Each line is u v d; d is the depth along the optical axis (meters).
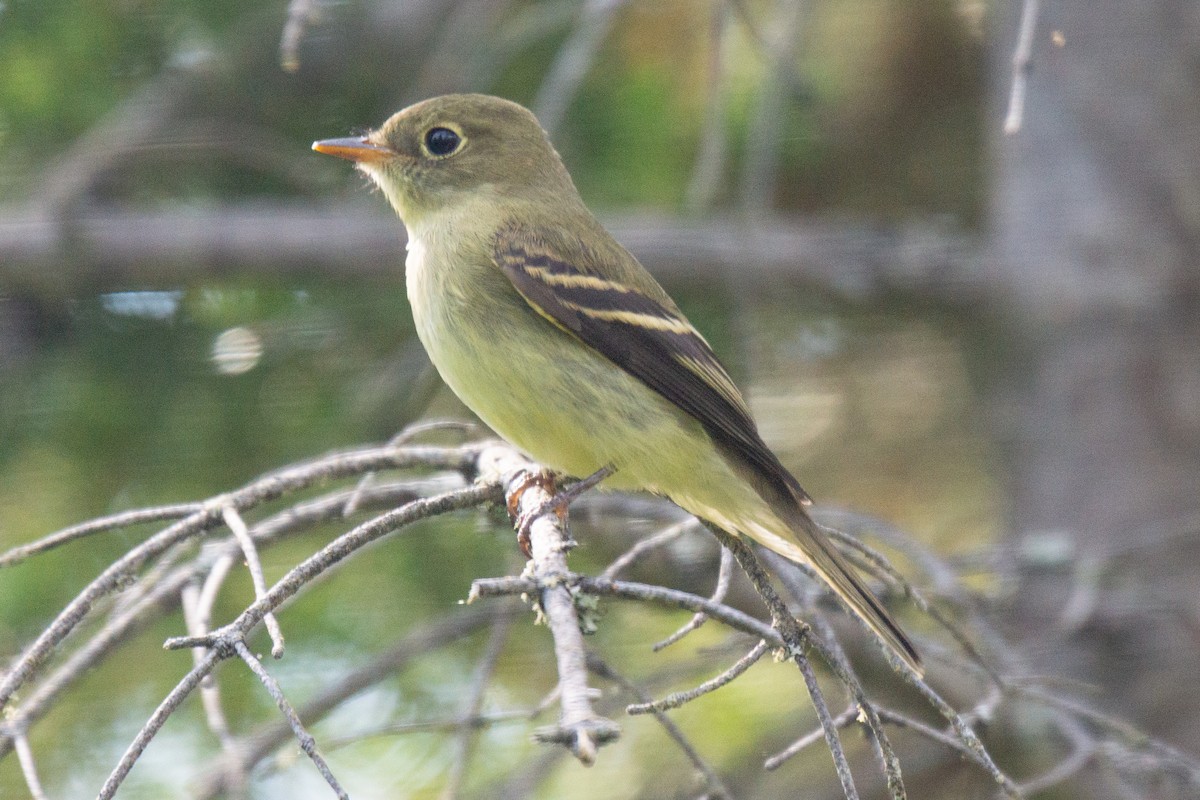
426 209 9.68
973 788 11.52
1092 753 8.14
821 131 13.62
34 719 7.12
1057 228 12.36
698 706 12.40
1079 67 12.41
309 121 13.11
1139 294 12.16
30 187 12.38
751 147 12.03
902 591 8.04
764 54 11.51
